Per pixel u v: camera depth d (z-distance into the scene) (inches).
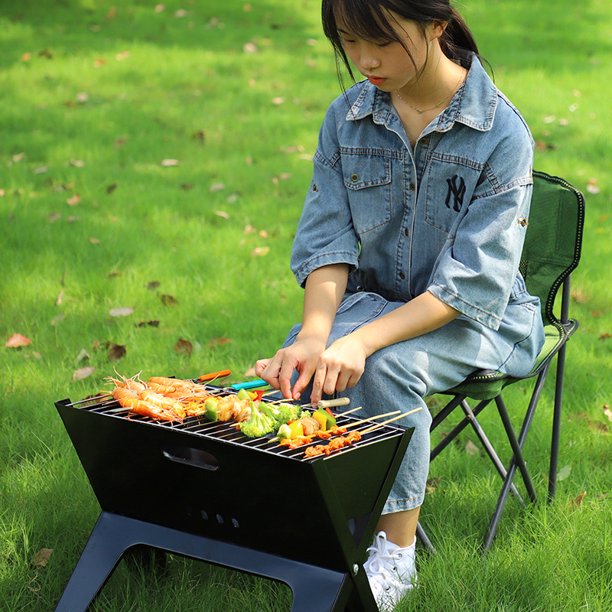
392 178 109.8
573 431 149.2
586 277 217.5
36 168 277.1
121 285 201.9
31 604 103.5
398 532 101.7
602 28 511.2
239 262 219.1
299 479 80.7
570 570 107.4
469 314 102.0
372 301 111.5
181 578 106.6
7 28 441.7
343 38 96.7
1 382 159.2
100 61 396.2
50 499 122.0
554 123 339.9
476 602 101.7
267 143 312.7
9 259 211.8
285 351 100.7
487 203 104.5
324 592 86.1
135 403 89.4
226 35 458.3
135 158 294.8
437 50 104.3
